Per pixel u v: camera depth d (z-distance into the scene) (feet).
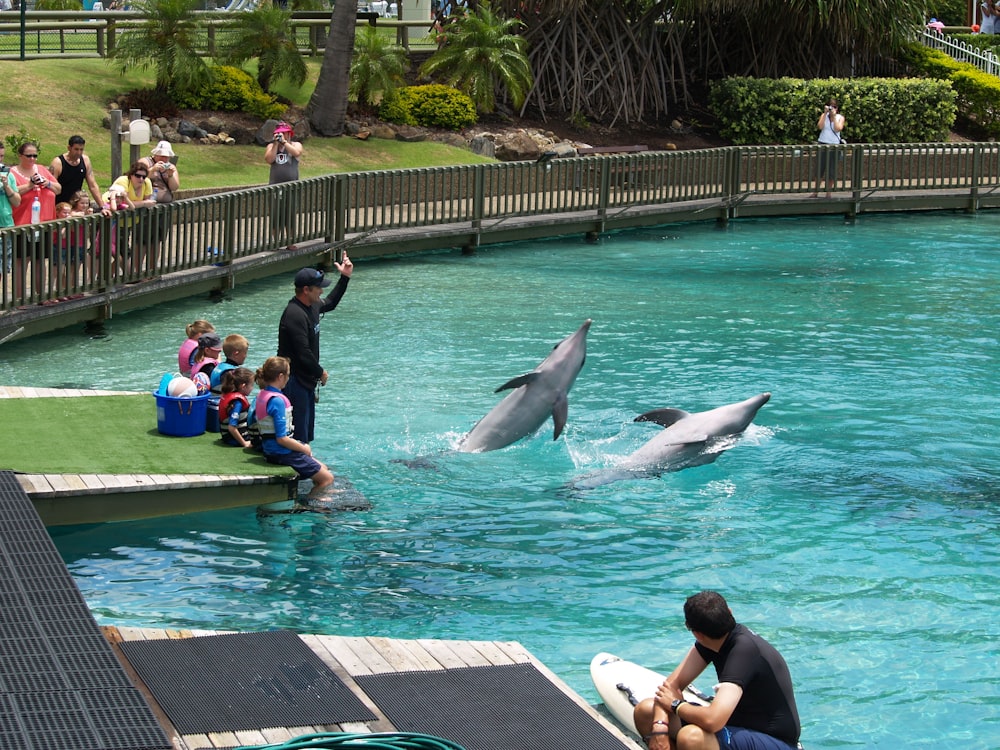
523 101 107.14
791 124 114.11
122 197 56.18
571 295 65.72
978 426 43.47
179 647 23.97
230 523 33.47
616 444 40.75
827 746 23.16
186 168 86.38
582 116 112.78
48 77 91.71
